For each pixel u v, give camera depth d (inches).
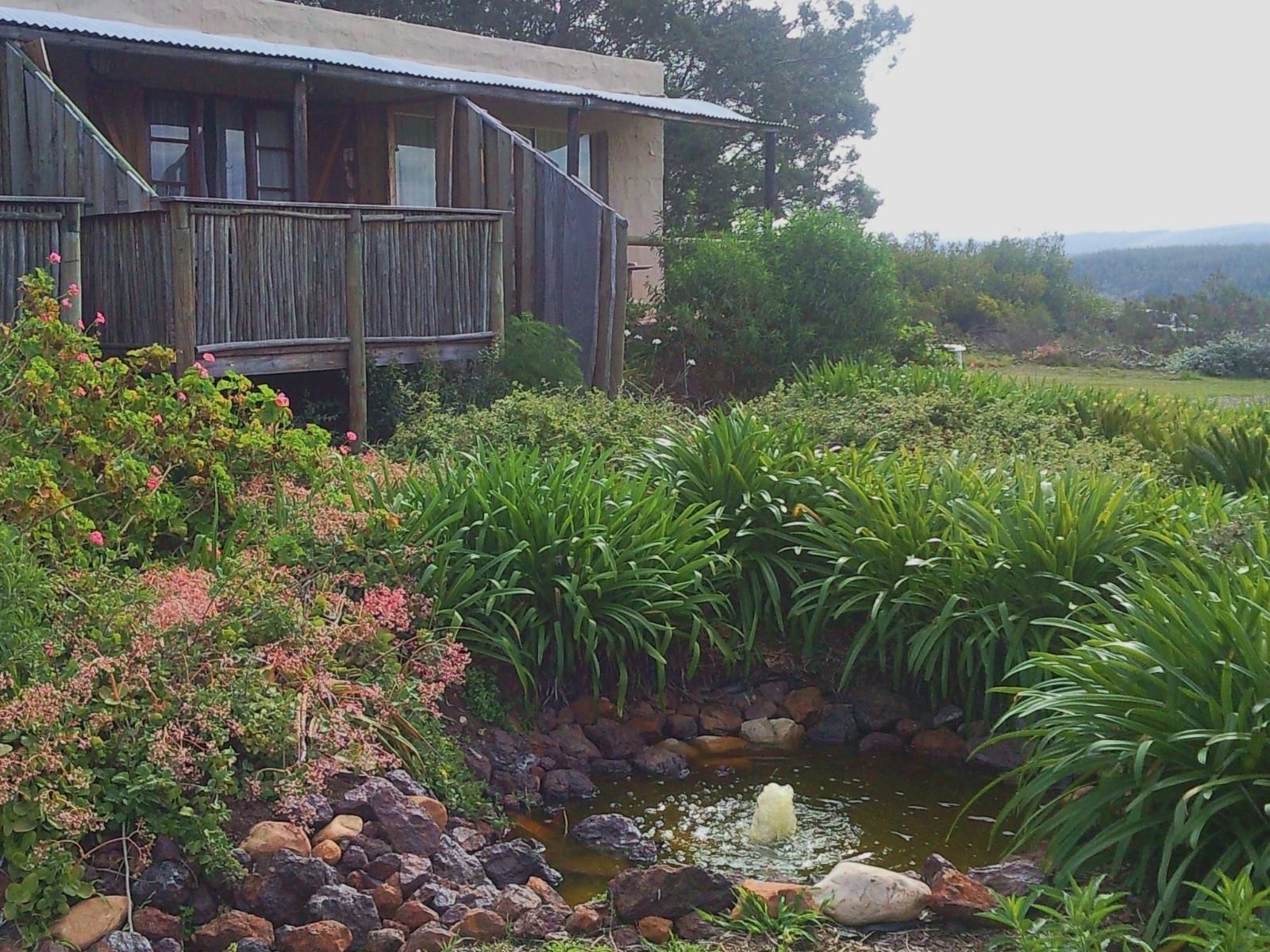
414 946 157.6
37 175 395.9
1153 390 760.3
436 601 239.1
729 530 280.5
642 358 593.6
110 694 174.2
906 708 259.8
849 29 1315.2
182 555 251.8
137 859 160.1
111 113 538.6
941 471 287.9
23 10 464.8
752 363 598.5
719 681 269.9
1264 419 396.8
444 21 1118.4
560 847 200.5
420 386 445.1
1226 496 309.9
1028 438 368.5
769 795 207.3
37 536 210.8
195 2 539.5
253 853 166.6
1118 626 195.2
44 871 151.9
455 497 260.1
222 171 585.0
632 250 730.2
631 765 239.1
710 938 162.7
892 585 263.3
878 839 205.9
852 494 281.6
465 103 528.1
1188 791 160.1
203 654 189.3
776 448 304.7
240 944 153.3
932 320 1135.0
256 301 389.1
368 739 199.0
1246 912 141.5
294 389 451.8
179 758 166.4
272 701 188.7
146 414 257.0
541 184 506.6
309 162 617.6
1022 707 185.5
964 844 203.9
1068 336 1151.0
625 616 250.5
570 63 702.5
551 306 507.8
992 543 250.8
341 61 494.6
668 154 1173.1
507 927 162.6
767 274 594.2
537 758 231.9
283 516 254.5
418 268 442.0
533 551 250.5
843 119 1298.0
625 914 167.2
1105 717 172.7
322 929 155.8
